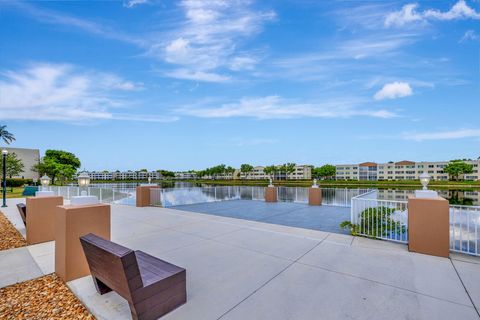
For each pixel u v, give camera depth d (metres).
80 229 3.50
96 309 2.64
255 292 3.03
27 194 18.05
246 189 14.63
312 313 2.56
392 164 93.31
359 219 6.02
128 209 10.16
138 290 2.24
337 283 3.28
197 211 9.64
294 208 10.38
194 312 2.57
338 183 77.19
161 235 5.89
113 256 2.15
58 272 3.61
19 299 2.98
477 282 3.28
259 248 4.85
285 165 113.31
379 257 4.29
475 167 80.00
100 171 113.75
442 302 2.77
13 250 4.92
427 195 4.68
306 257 4.32
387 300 2.82
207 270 3.75
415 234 4.50
